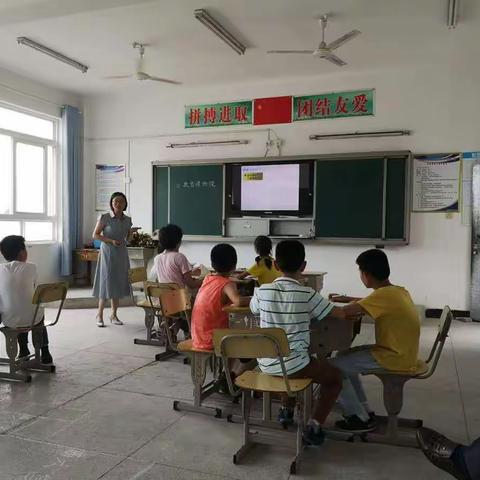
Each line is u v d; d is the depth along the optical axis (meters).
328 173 6.80
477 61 6.09
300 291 2.46
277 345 2.21
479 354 4.53
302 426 2.45
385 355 2.55
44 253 7.54
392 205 6.51
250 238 7.26
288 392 2.25
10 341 3.62
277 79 7.07
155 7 4.80
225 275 3.13
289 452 2.51
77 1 4.42
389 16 4.91
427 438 2.20
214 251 3.11
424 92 6.44
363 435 2.63
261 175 7.18
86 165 8.33
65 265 7.78
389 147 6.60
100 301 5.56
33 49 6.04
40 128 7.62
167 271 4.31
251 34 5.43
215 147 7.55
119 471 2.29
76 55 6.20
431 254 6.45
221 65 6.47
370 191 6.60
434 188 6.41
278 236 7.07
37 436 2.67
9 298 3.60
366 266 2.65
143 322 5.82
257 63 6.37
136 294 7.39
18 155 7.24
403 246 6.56
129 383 3.60
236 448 2.55
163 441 2.62
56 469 2.30
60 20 5.15
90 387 3.50
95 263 8.10
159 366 4.04
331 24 5.13
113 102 8.12
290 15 4.93
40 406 3.12
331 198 6.80
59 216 7.88
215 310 3.01
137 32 5.43
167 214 7.77
